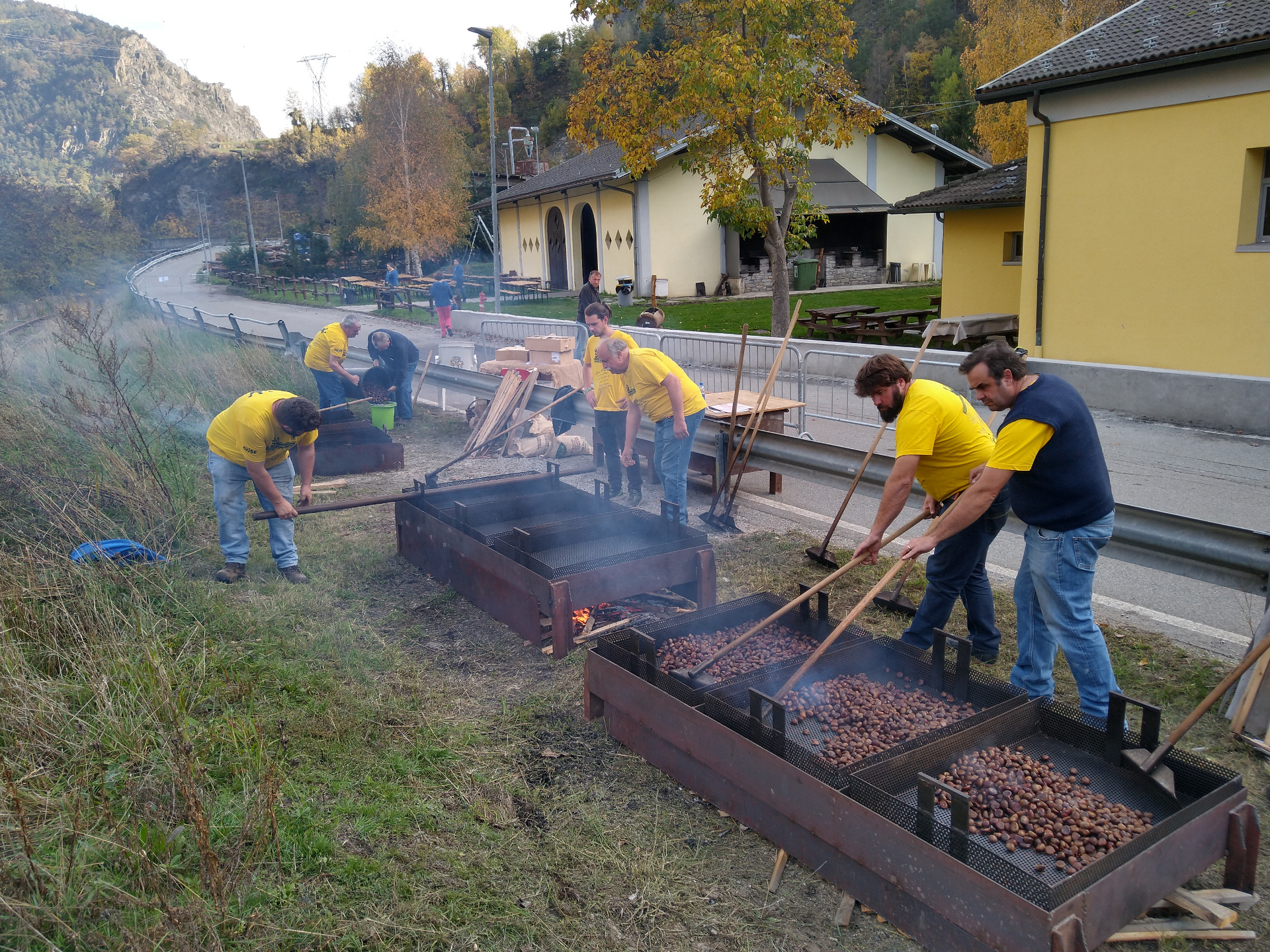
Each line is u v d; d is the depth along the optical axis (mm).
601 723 3975
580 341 12711
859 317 17000
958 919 2465
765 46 15820
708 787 3354
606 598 4680
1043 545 3496
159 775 3238
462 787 3473
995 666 4406
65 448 7074
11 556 4883
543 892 2918
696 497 7574
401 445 8688
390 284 33281
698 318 22906
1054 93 12844
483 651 4691
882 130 30656
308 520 7020
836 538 6402
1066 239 13148
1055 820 2770
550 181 33781
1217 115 11219
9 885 2580
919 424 3861
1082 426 3336
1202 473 7785
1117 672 4250
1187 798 2906
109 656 3951
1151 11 12836
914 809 2586
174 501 6570
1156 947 2617
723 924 2783
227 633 4707
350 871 2936
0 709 3432
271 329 23891
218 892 2652
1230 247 11375
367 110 43969
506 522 6004
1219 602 5148
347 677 4328
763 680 3592
